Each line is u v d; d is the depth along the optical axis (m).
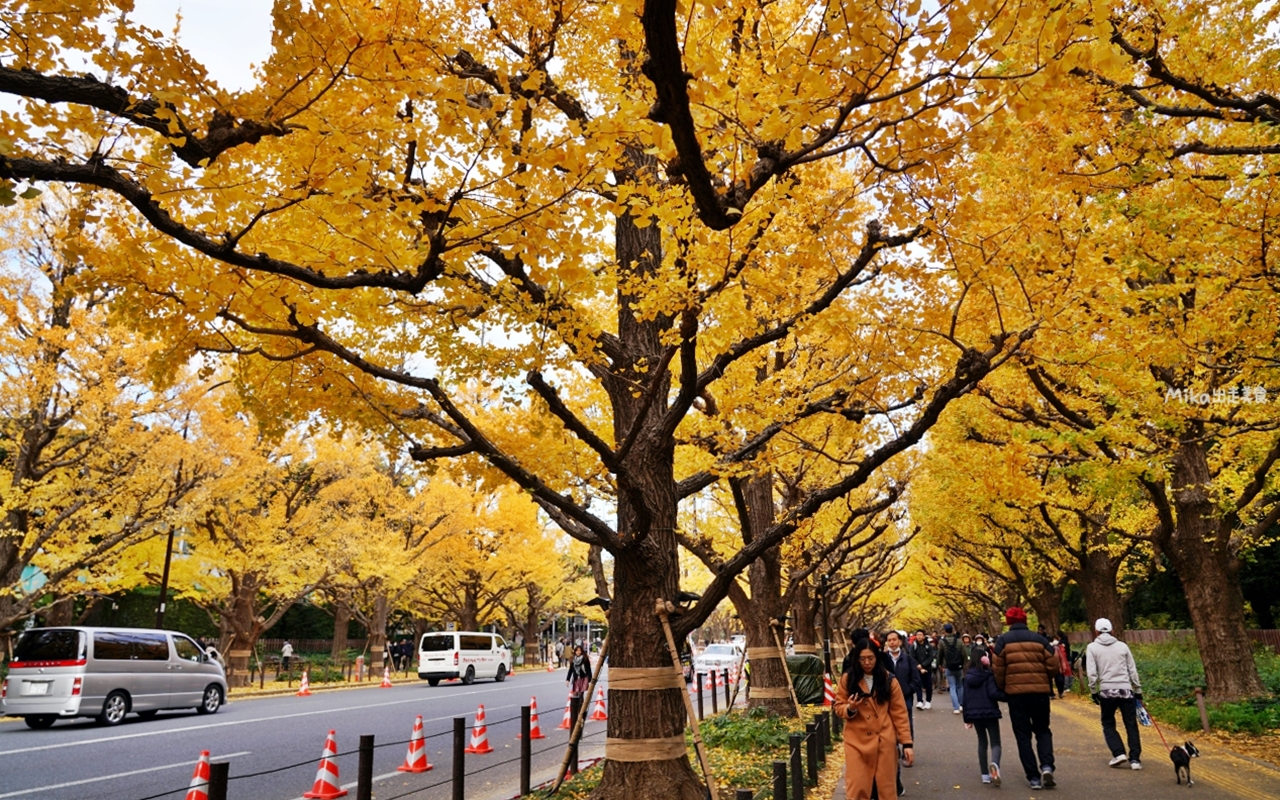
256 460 20.09
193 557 23.20
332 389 5.52
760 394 7.25
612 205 4.25
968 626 50.12
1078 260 6.63
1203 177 6.48
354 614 35.44
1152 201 6.66
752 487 13.01
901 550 30.44
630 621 6.60
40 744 11.25
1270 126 5.67
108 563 18.52
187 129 3.49
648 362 6.14
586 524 6.26
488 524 33.72
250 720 14.60
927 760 9.52
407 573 27.62
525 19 5.49
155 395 16.22
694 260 4.87
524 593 45.78
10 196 3.02
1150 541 12.71
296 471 24.25
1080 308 6.85
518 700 19.64
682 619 6.46
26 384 14.66
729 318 4.86
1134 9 6.12
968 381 6.04
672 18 2.96
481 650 30.22
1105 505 14.99
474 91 5.40
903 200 4.64
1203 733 10.40
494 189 3.94
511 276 5.56
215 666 16.80
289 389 5.51
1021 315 6.76
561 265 4.29
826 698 14.27
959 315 6.75
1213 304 7.10
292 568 23.67
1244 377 8.06
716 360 6.04
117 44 3.19
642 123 3.72
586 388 9.60
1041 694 7.65
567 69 5.70
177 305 4.55
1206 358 8.28
